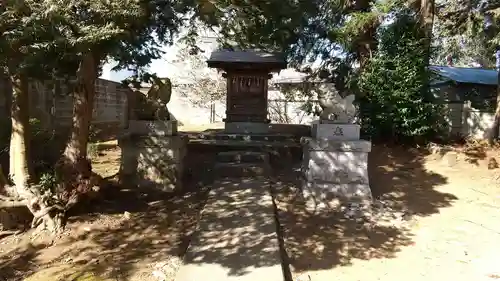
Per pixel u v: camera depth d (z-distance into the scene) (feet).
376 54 35.17
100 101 49.08
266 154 30.66
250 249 16.42
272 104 63.57
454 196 25.20
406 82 32.91
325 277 15.96
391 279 16.01
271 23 24.63
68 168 19.38
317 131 23.95
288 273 15.98
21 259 15.66
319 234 19.58
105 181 23.44
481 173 29.04
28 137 19.08
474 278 16.07
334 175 23.45
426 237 19.80
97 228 18.34
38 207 17.80
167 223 19.42
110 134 46.96
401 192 25.77
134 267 15.35
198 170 28.60
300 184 25.18
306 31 34.60
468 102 42.47
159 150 23.73
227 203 21.62
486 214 22.39
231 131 40.75
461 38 41.98
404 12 36.32
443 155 32.40
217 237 17.51
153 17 21.29
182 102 66.95
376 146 35.63
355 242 19.02
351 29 33.47
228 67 40.24
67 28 13.28
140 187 23.68
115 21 14.84
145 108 24.13
